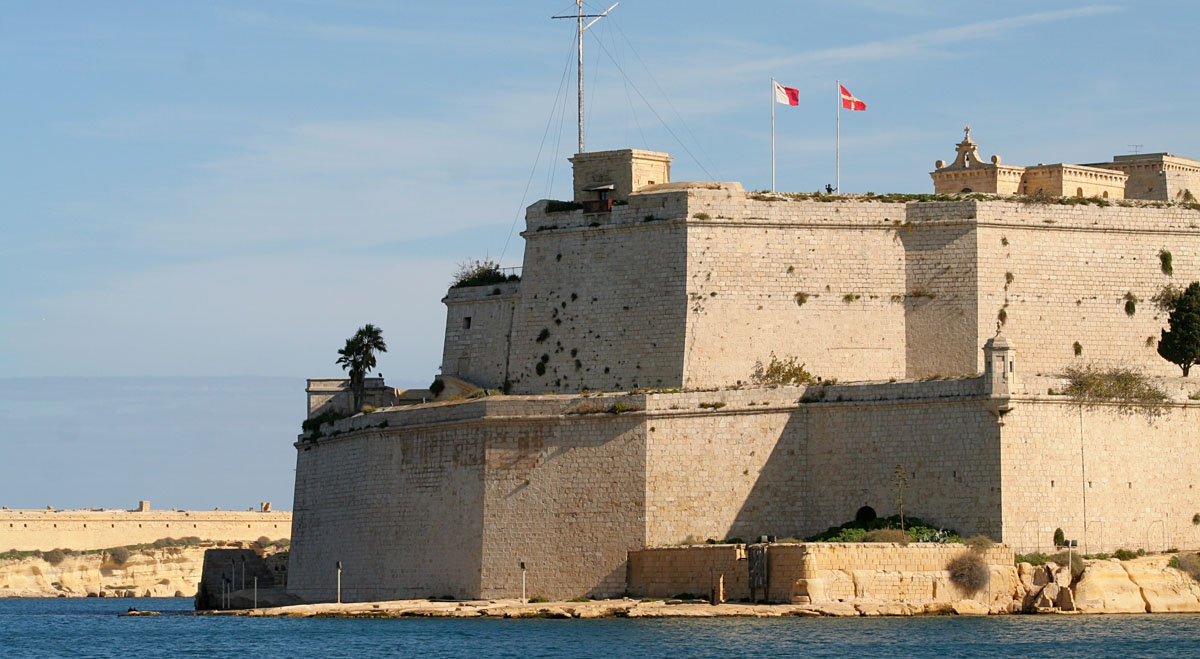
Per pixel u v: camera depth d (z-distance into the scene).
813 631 100.62
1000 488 108.50
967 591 107.19
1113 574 108.94
